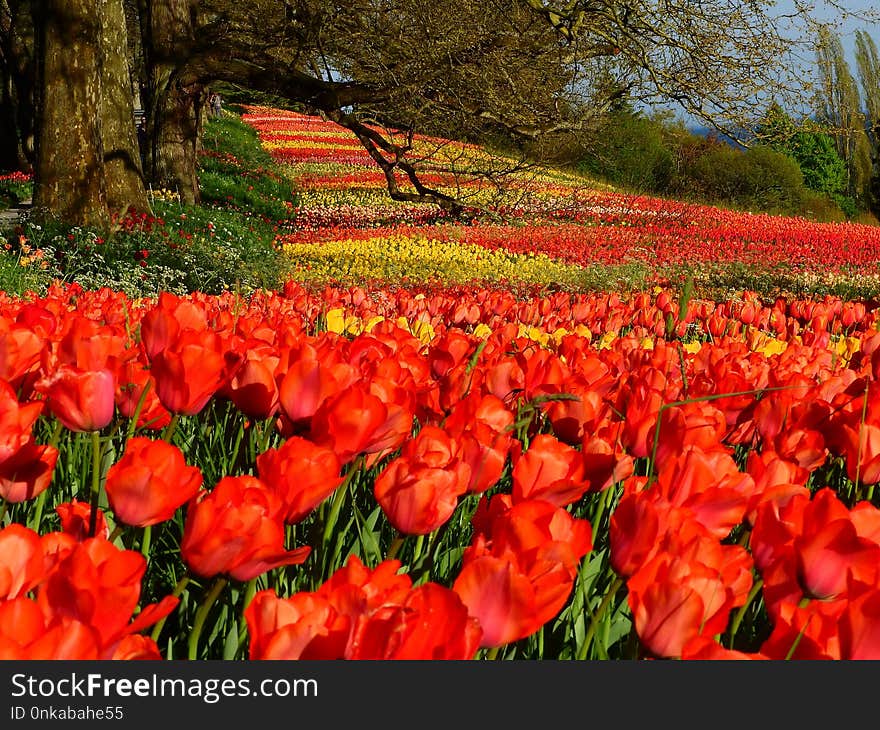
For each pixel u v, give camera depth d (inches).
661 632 48.6
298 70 936.9
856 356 156.2
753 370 135.1
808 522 56.7
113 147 719.7
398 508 60.1
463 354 116.3
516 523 51.4
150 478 55.6
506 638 46.1
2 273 434.9
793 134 823.7
